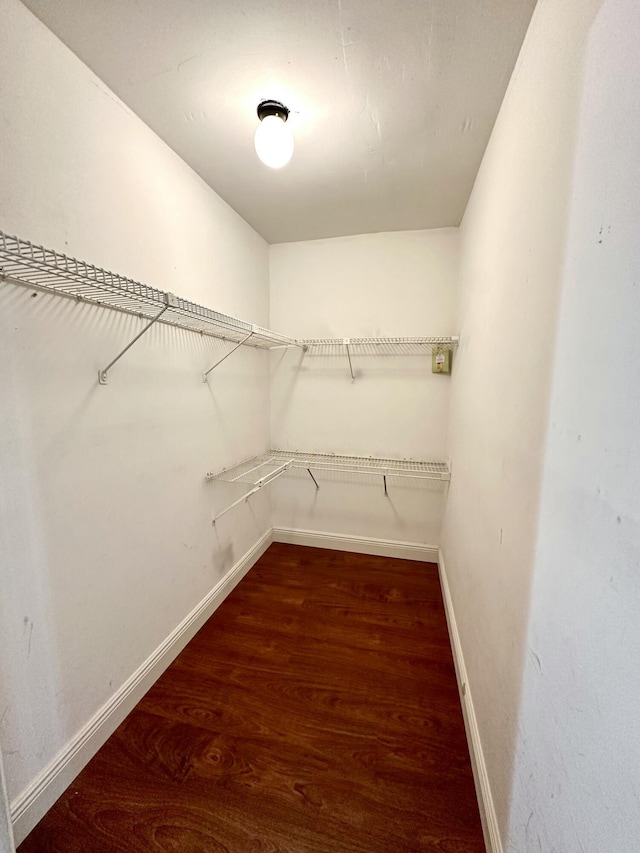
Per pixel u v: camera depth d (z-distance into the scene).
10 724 0.95
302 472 2.71
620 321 0.48
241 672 1.55
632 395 0.44
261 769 1.16
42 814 1.03
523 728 0.77
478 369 1.47
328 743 1.24
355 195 1.88
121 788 1.10
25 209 0.94
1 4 0.87
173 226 1.54
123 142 1.26
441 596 2.11
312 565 2.47
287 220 2.18
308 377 2.59
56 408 1.05
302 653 1.66
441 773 1.15
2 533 0.92
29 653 0.99
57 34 1.00
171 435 1.57
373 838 0.98
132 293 1.07
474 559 1.37
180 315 1.40
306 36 1.01
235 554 2.21
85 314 1.13
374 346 2.44
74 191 1.08
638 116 0.44
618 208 0.49
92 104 1.13
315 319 2.52
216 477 1.92
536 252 0.85
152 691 1.45
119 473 1.29
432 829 1.01
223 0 0.91
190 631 1.74
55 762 1.07
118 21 0.96
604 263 0.53
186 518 1.70
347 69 1.12
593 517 0.53
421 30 0.99
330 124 1.37
